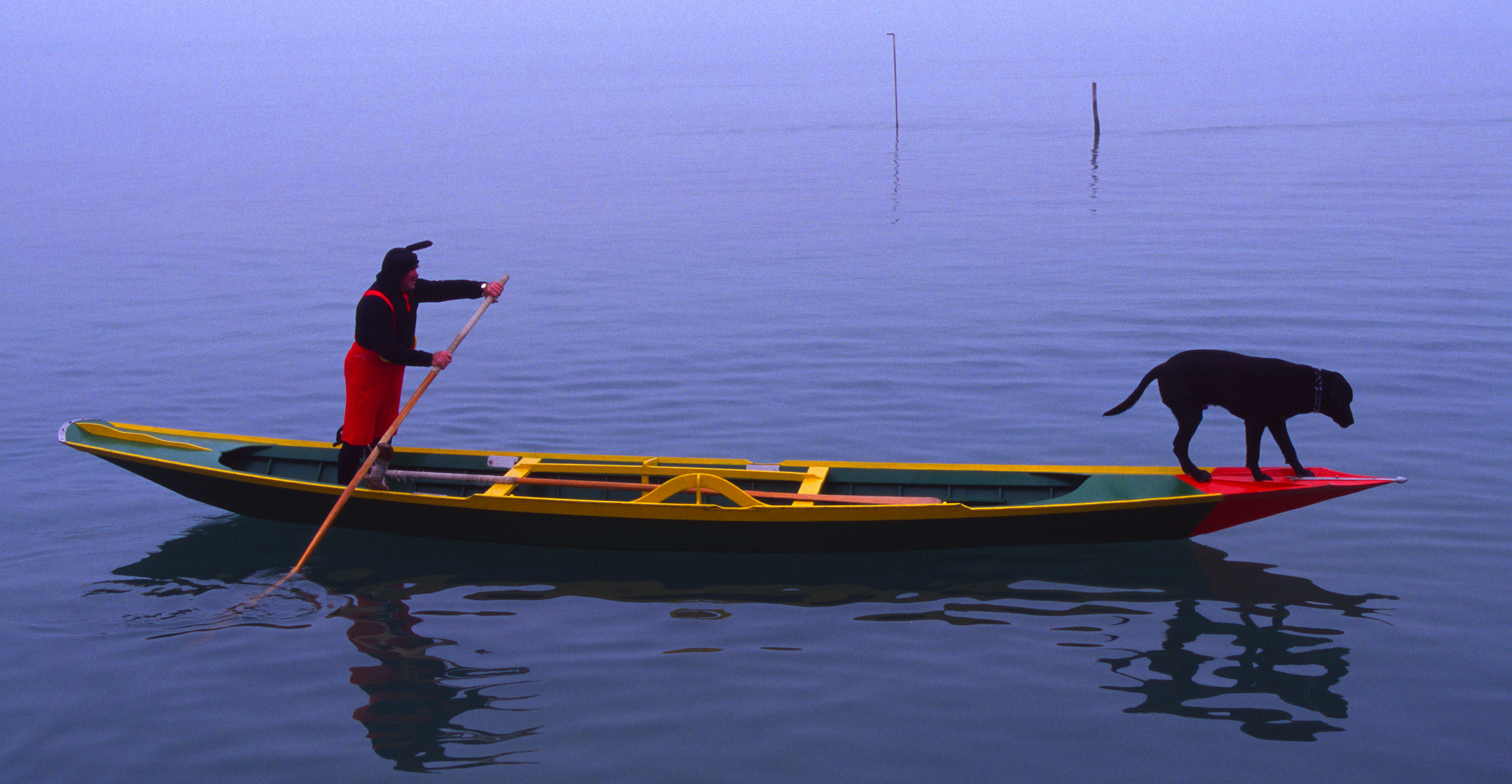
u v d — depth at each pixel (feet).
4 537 24.68
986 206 70.49
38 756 16.80
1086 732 17.26
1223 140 103.35
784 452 29.43
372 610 21.50
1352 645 19.67
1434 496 25.57
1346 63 253.44
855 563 23.47
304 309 46.42
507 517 23.57
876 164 93.40
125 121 153.79
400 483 25.63
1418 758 16.42
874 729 17.42
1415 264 49.32
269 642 20.27
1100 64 272.92
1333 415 21.66
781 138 116.67
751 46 577.02
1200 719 17.54
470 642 20.26
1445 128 108.27
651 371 36.78
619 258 56.34
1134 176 81.76
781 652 19.84
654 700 18.30
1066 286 47.60
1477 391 32.48
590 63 387.14
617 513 23.11
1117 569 22.91
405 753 16.87
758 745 17.02
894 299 46.19
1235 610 21.07
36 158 107.04
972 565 23.24
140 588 22.34
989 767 16.42
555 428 31.58
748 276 51.57
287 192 82.33
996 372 35.86
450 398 34.30
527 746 17.06
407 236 63.52
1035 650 19.77
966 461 28.60
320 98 204.23
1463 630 20.01
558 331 42.16
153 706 18.15
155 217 71.31
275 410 33.58
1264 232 58.18
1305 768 16.25
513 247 59.93
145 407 33.78
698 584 22.57
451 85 247.29
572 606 21.67
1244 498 22.18
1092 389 34.01
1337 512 25.09
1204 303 43.75
